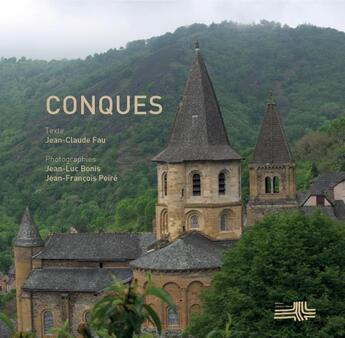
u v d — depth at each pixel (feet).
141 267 226.79
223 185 246.27
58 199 631.56
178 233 245.65
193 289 224.12
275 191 358.84
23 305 272.51
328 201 460.14
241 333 165.17
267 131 360.89
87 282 269.23
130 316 41.52
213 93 250.57
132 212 547.90
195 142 244.63
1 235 587.27
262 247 186.91
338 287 179.73
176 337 213.66
